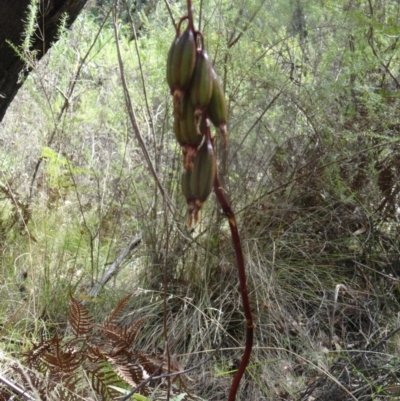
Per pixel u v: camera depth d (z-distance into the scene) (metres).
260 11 3.10
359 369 2.44
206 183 1.26
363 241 3.36
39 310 2.89
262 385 2.55
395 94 2.99
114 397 1.98
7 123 4.08
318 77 3.17
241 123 3.20
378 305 2.90
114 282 3.06
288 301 3.04
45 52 3.29
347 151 3.11
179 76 1.19
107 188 3.58
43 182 3.44
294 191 3.28
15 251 3.19
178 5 3.34
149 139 3.21
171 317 2.88
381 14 3.24
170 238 3.07
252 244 3.16
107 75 4.02
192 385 2.52
